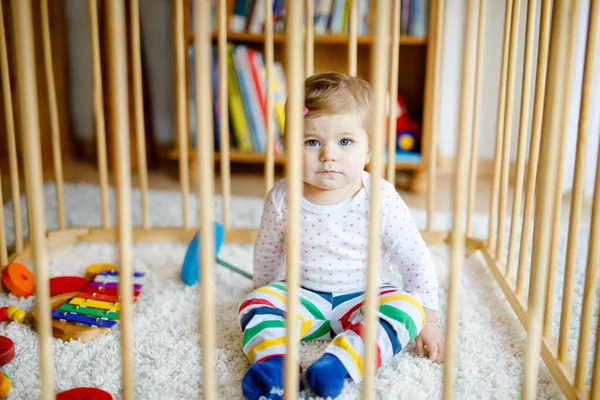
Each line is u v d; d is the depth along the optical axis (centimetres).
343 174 94
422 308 98
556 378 90
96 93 147
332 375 84
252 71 204
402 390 88
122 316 67
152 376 91
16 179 133
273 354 88
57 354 97
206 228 61
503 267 129
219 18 141
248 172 239
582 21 178
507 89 128
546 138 66
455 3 214
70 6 237
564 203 189
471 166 145
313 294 103
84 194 196
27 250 138
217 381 90
